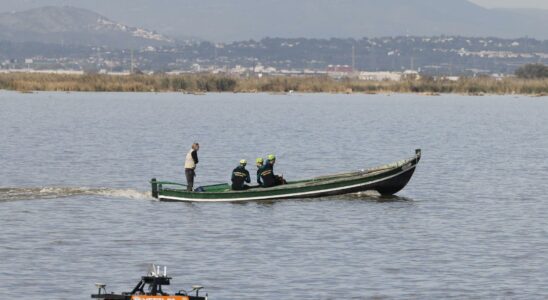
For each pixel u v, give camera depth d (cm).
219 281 8162
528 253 9406
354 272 8556
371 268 8719
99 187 14150
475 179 15700
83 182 14788
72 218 11125
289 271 8556
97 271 8450
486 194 13762
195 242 9806
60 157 18575
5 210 11625
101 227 10581
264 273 8469
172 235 10188
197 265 8731
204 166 17438
